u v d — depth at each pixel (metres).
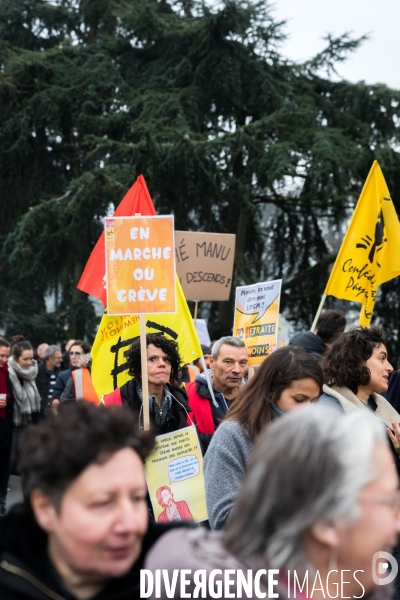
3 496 9.12
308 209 25.78
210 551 1.81
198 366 9.59
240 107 25.41
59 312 26.45
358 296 7.13
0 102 26.34
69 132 26.72
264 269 27.47
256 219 26.02
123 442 1.99
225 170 23.91
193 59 25.81
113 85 25.97
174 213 24.50
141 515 1.97
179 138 22.77
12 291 26.22
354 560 1.68
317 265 25.64
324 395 4.42
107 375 5.80
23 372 9.51
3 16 28.86
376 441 1.69
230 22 24.38
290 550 1.68
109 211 24.12
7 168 26.47
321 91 27.33
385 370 4.47
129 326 5.86
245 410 3.48
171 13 28.75
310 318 26.17
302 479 1.66
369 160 23.58
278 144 23.27
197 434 5.28
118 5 27.66
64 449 1.93
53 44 29.28
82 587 2.03
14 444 9.45
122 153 23.50
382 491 1.67
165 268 5.10
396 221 7.20
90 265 6.16
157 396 5.10
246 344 6.63
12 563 2.02
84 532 1.92
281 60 26.08
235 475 3.39
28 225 23.97
